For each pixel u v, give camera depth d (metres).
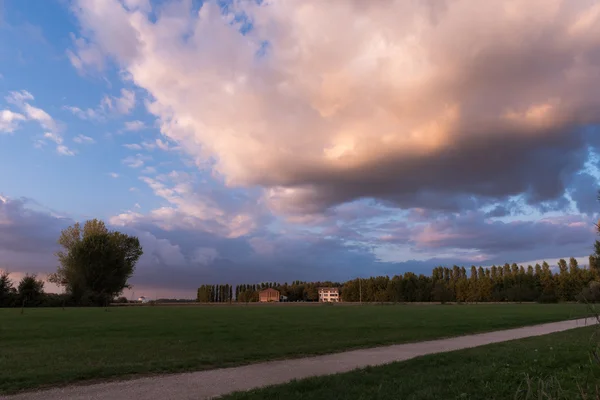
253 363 13.78
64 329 24.31
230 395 9.05
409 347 17.81
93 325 27.11
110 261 77.38
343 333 23.11
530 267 124.31
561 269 113.50
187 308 64.44
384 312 48.03
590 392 5.08
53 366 12.61
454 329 25.62
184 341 19.08
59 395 9.57
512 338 21.08
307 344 18.12
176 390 9.98
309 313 45.81
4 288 67.50
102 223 81.38
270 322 30.73
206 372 12.21
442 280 134.38
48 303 70.88
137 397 9.36
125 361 13.73
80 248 75.69
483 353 14.28
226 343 18.48
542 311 48.50
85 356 14.64
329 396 8.69
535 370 10.37
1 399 9.30
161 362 13.21
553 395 4.96
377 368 11.88
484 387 8.95
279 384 10.05
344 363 13.77
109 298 78.06
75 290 74.62
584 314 4.81
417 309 57.78
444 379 10.13
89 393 9.73
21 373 11.45
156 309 57.34
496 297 117.06
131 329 24.56
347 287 155.62
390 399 8.36
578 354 12.72
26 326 26.16
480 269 150.50
